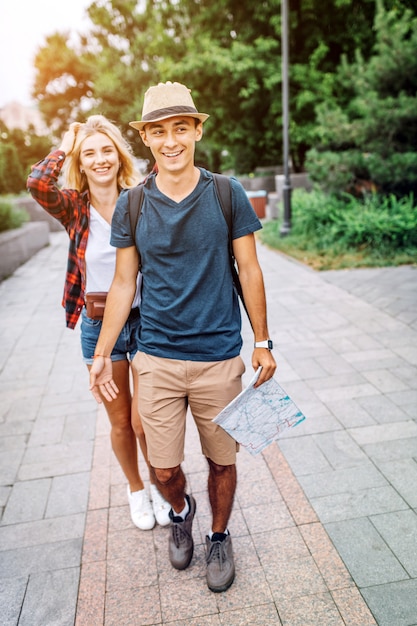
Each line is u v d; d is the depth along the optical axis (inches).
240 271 69.0
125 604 77.2
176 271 65.5
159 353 69.2
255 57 547.5
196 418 73.7
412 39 296.7
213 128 644.7
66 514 98.3
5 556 88.3
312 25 555.5
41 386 156.9
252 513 94.3
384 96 316.8
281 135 600.1
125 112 731.4
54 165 73.4
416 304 205.8
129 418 86.4
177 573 82.2
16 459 117.9
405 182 307.4
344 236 312.0
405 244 291.6
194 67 554.6
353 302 215.8
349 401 133.0
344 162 326.3
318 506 95.0
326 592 76.5
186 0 602.5
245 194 66.7
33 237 417.7
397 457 108.3
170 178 62.9
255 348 70.1
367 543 85.5
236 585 78.9
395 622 71.1
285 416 71.7
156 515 93.0
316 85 529.7
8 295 277.1
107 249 77.8
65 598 79.0
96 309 76.2
